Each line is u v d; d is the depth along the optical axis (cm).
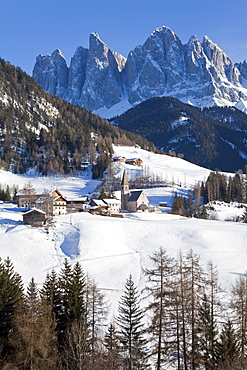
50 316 4772
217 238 11506
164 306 4253
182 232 11994
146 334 5875
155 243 11319
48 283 5647
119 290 8162
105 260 10038
